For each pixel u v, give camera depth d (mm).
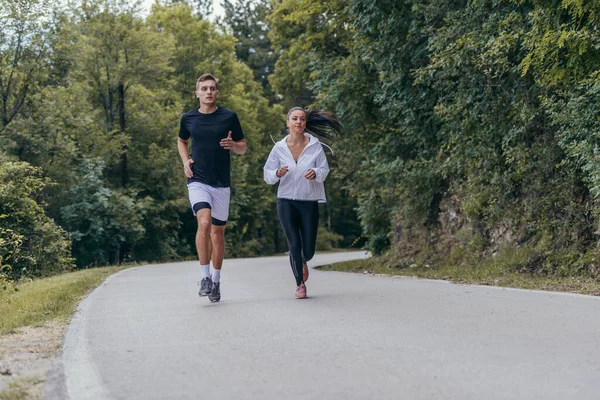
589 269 10508
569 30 9531
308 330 5348
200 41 45594
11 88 29234
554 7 9750
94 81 36094
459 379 3660
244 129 47719
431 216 17609
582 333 5043
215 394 3479
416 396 3340
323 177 7688
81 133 33812
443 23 13852
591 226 11141
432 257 16938
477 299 7309
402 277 12047
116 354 4609
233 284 10586
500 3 11867
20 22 28391
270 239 58188
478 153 13180
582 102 9578
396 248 19406
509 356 4234
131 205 33344
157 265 23344
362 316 6074
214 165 7531
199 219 7414
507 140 12211
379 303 7066
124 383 3760
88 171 32219
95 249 32875
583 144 9641
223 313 6578
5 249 19438
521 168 12258
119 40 35812
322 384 3613
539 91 11648
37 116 29609
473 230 14875
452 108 13273
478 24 12266
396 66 15289
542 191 12375
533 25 9992
